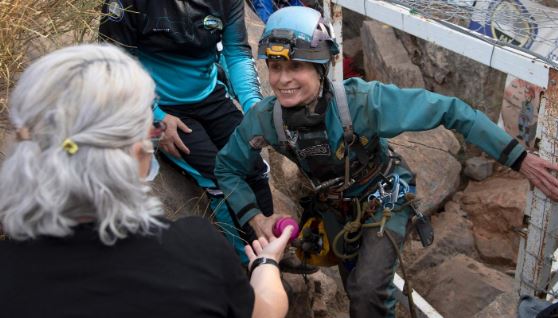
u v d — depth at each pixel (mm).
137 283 1276
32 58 2775
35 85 1279
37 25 2617
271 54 2340
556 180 2455
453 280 3842
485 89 5246
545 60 2453
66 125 1250
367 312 2613
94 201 1253
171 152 3041
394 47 5730
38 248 1293
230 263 1395
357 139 2521
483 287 3697
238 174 2742
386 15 3174
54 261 1278
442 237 4375
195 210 3152
